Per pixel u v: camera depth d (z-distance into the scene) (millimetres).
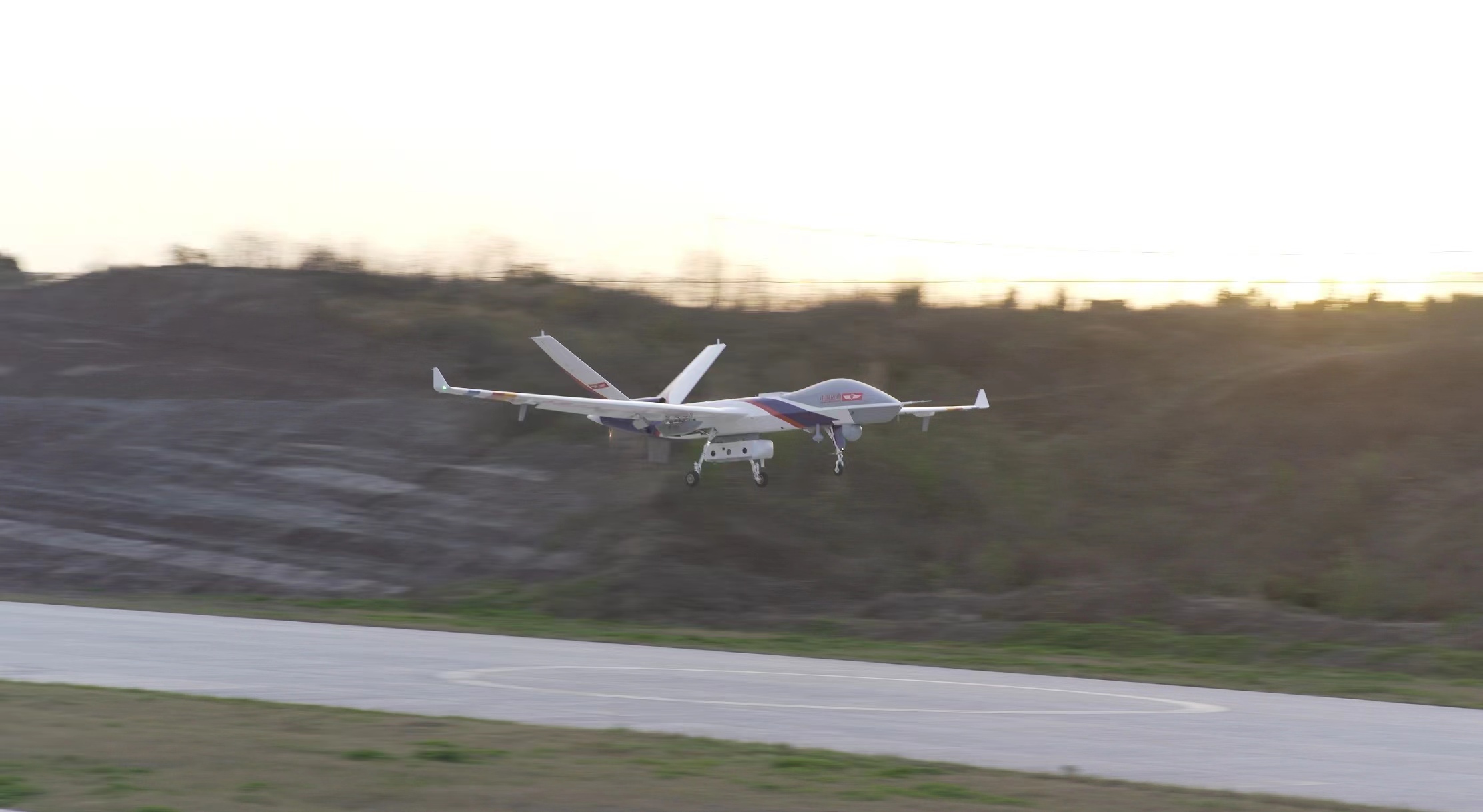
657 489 53969
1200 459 51375
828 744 18547
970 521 50812
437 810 12953
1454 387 50594
